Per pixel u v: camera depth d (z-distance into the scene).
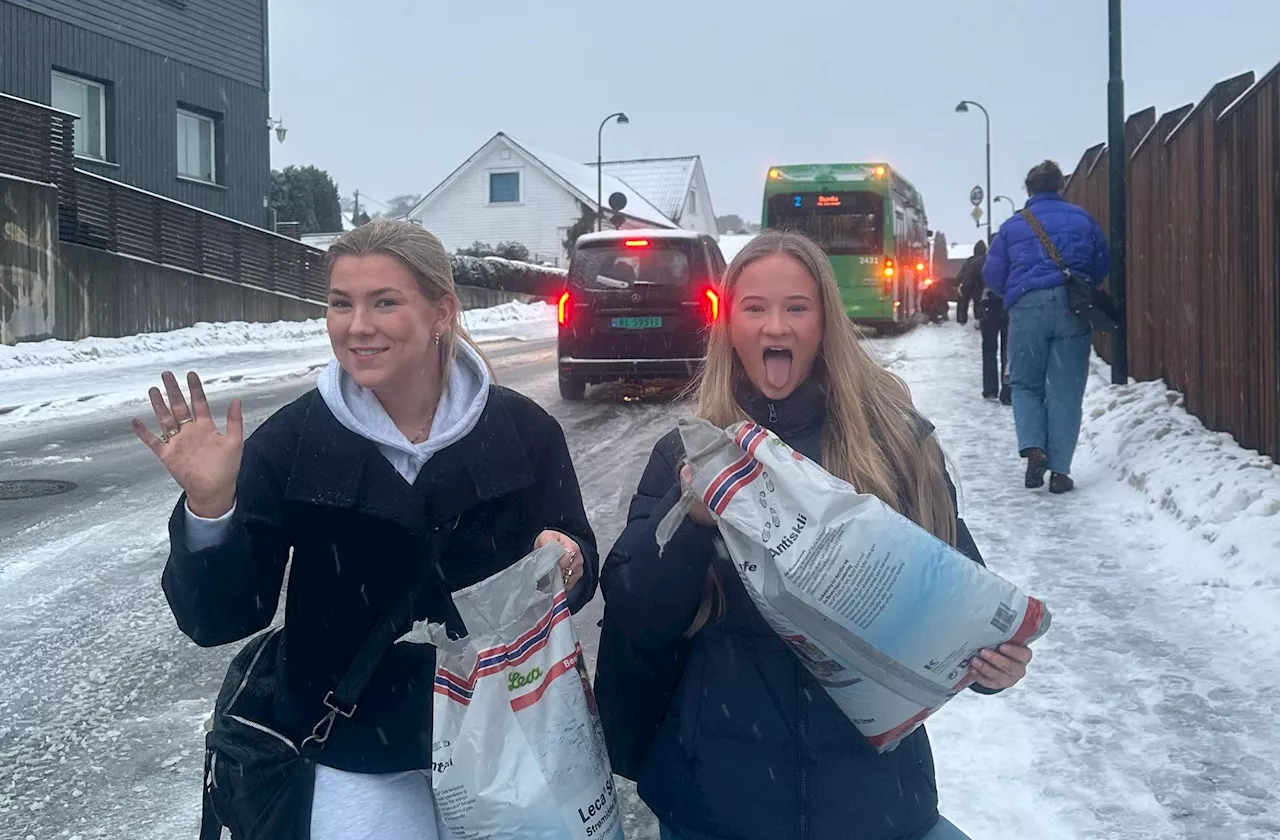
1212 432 7.63
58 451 10.30
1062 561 5.77
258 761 2.11
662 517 2.10
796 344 2.19
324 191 66.19
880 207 22.53
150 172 25.58
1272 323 6.46
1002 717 3.97
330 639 2.16
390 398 2.27
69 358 17.47
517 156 55.06
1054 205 7.34
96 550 6.88
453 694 2.02
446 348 2.30
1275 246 6.44
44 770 3.92
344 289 2.19
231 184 28.17
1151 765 3.60
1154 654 4.50
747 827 2.07
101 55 24.20
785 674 2.09
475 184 55.84
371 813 2.09
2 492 8.52
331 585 2.17
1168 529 6.11
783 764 2.07
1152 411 8.62
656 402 13.10
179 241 21.64
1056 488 7.26
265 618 2.21
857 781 2.07
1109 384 10.70
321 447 2.16
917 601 1.88
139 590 6.05
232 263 23.19
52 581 6.23
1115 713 3.98
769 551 1.91
